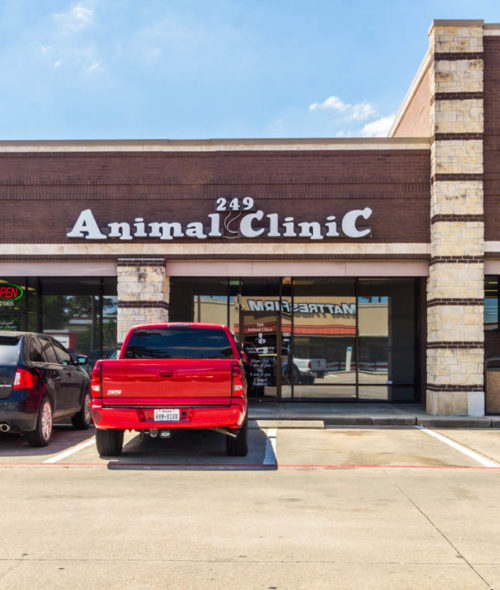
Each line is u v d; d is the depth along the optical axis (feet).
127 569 14.64
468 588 13.60
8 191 50.42
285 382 54.75
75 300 54.19
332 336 54.90
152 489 23.39
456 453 32.32
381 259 49.55
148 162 50.31
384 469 27.89
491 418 44.96
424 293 54.49
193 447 33.42
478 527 18.39
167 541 16.79
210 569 14.67
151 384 28.09
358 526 18.42
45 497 21.95
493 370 47.24
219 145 50.19
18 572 14.39
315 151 50.08
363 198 49.75
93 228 49.73
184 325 31.35
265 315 54.90
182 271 50.31
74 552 15.83
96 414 28.27
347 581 13.98
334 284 55.11
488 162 48.34
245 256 49.65
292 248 49.60
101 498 21.83
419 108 56.95
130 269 49.60
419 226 49.39
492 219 48.21
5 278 54.24
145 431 29.55
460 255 47.34
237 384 28.35
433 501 21.74
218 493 22.77
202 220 49.98
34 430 32.76
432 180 48.75
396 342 54.80
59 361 38.01
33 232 50.26
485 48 48.73
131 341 31.22
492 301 52.95
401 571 14.62
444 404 46.47
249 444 34.76
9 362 31.99
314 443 35.29
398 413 47.57
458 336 46.91
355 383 54.54
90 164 50.49
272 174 50.06
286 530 17.93
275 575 14.32
